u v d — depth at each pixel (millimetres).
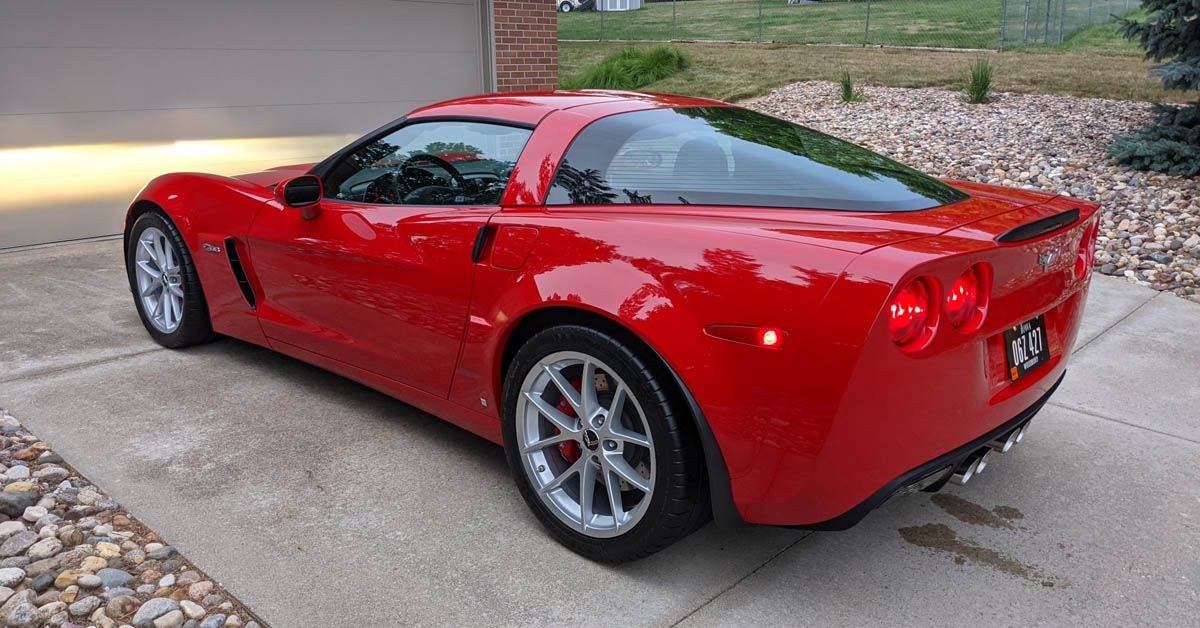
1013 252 2115
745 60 19047
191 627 2125
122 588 2248
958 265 1956
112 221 6688
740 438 2068
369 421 3408
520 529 2646
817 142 2830
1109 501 2896
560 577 2400
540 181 2611
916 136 10359
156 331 4211
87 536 2498
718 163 2516
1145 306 5254
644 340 2143
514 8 9055
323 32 7703
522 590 2332
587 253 2318
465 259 2648
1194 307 5250
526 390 2492
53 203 6348
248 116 7336
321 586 2322
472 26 8883
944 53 18375
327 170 3381
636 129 2664
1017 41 20000
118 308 4855
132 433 3234
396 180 3094
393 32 8219
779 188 2383
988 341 2211
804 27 25859
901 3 30047
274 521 2643
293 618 2184
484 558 2482
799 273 1961
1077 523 2750
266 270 3545
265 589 2299
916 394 2008
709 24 29250
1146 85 13023
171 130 6871
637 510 2299
